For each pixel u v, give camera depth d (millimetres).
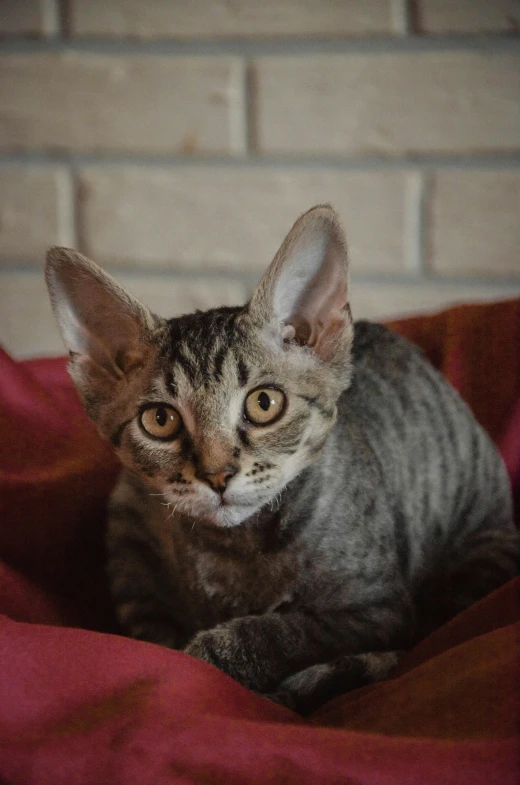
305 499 582
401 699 447
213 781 378
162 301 899
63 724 418
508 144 838
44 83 869
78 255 575
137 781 382
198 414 562
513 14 816
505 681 417
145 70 859
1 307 916
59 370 727
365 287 877
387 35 833
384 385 652
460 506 663
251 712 448
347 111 849
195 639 559
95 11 854
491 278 863
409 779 362
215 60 852
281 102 854
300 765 377
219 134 866
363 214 865
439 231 859
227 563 591
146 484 593
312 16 838
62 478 645
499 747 369
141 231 889
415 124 845
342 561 579
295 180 865
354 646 567
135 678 441
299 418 571
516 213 849
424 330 742
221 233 882
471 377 719
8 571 590
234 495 558
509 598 544
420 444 645
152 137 872
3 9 857
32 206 894
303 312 586
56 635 467
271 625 561
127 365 588
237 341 574
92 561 649
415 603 629
